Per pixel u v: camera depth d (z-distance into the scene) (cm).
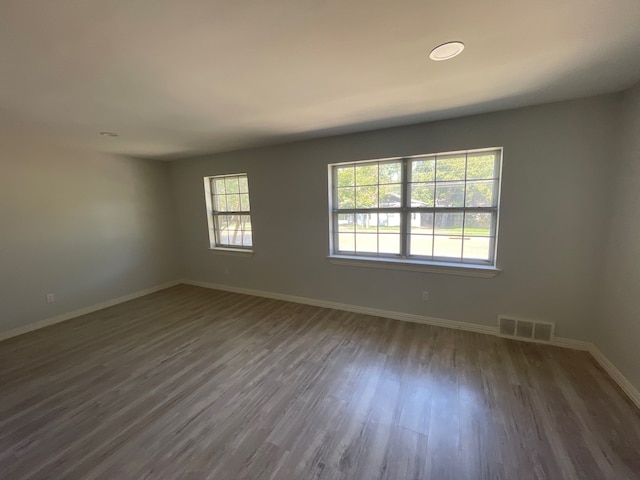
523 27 130
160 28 123
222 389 215
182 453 160
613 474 142
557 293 258
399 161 319
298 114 250
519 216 262
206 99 208
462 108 246
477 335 288
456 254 305
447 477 143
